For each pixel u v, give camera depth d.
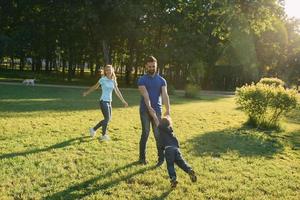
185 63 43.62
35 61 55.88
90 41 43.19
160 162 7.39
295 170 7.85
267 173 7.40
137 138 10.05
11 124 11.20
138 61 45.75
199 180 6.65
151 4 40.44
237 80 52.66
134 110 16.67
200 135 11.24
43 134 9.92
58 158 7.58
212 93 41.00
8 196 5.50
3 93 22.56
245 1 15.74
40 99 19.64
